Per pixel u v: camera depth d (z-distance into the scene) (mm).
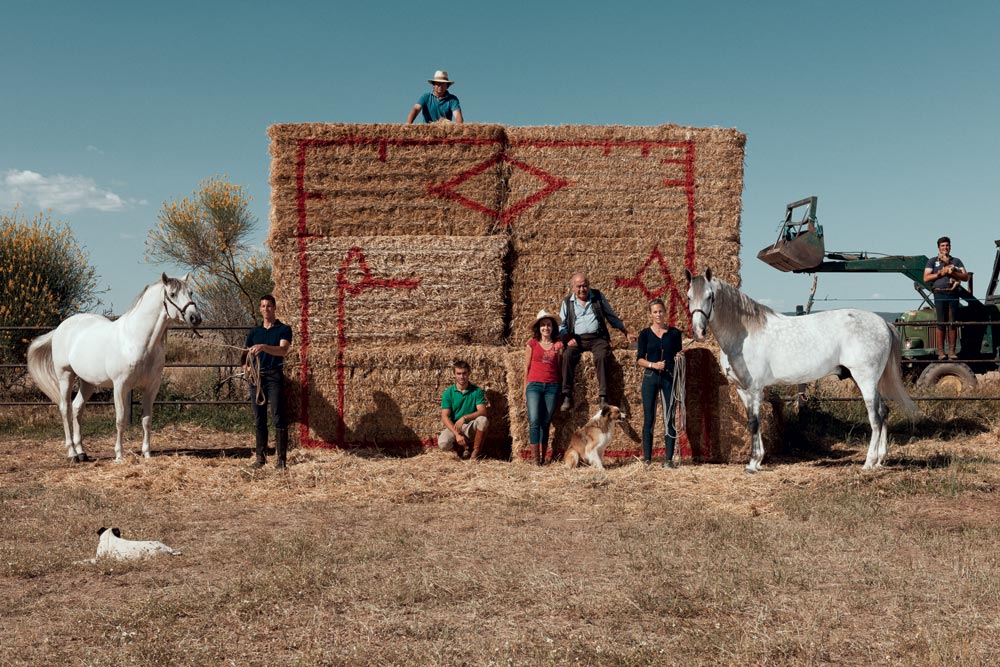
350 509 6664
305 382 9758
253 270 19141
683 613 3955
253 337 8570
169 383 13688
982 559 4875
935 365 13852
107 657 3367
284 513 6555
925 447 9828
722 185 10258
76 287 16062
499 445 9836
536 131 10203
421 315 9953
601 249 10172
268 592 4227
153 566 4887
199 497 7203
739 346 8250
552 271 10164
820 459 9430
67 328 9500
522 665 3273
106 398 13438
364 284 9961
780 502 6641
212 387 13492
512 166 10195
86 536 5730
